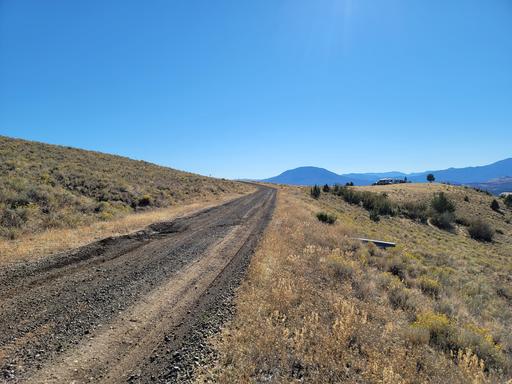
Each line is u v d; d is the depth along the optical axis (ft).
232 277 30.12
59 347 17.06
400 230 124.67
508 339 27.61
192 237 49.88
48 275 28.35
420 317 25.16
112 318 20.84
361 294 29.27
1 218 44.98
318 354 17.20
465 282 52.08
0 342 17.11
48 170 82.28
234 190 179.73
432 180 455.63
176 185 130.82
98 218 59.52
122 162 150.20
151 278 29.32
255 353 16.83
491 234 148.66
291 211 87.56
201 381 14.49
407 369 16.81
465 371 17.78
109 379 14.66
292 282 27.76
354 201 203.31
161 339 18.43
